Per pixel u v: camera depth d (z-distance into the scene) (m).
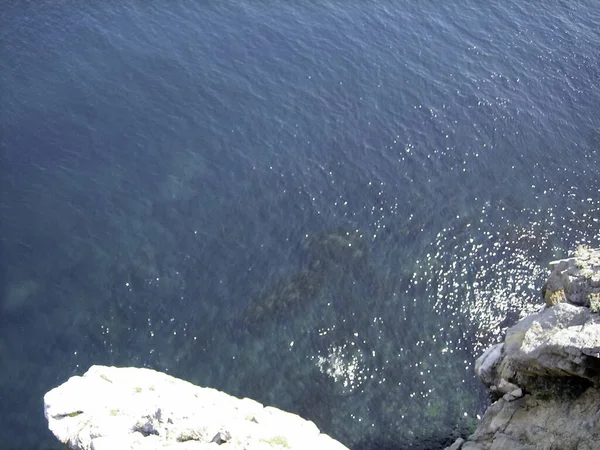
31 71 61.12
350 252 50.22
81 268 47.56
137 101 59.44
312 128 58.91
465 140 59.31
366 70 64.69
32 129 56.19
